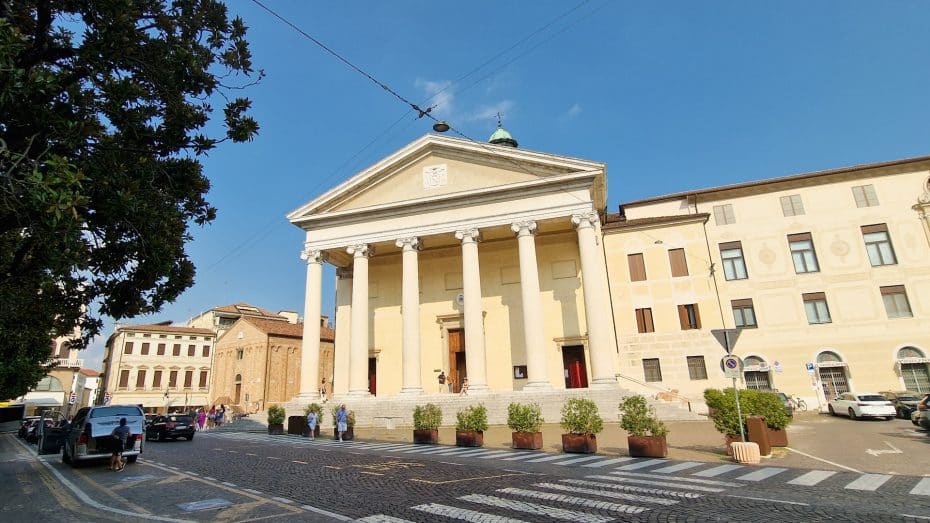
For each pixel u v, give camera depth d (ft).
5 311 32.30
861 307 93.61
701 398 90.43
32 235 21.11
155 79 24.89
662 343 94.58
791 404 84.02
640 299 97.71
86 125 20.86
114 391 178.81
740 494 27.68
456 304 106.32
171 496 29.86
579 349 98.22
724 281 100.27
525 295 87.81
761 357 95.45
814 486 30.12
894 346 90.63
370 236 99.40
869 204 97.45
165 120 25.67
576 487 30.04
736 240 101.65
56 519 24.70
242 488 31.68
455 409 82.53
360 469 38.65
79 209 22.24
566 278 100.73
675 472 35.83
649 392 90.79
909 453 43.04
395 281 111.24
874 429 62.13
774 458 42.37
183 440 76.84
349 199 103.81
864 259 95.40
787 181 101.24
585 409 49.39
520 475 34.60
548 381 83.71
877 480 31.86
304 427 76.43
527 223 90.89
